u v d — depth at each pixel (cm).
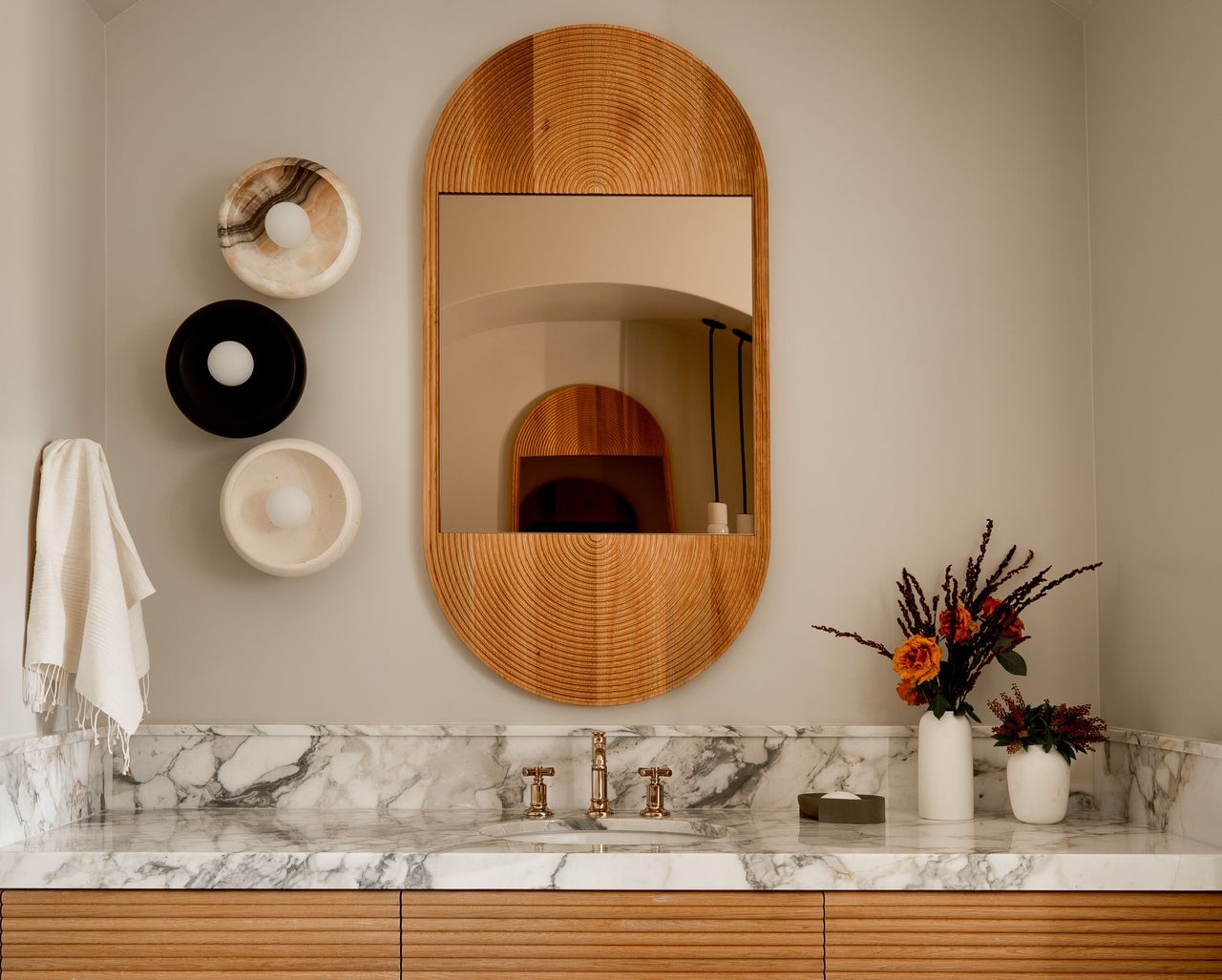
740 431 233
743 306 235
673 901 175
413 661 230
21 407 199
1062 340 238
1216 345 190
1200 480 195
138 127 238
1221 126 190
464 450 232
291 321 235
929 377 237
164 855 176
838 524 235
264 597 230
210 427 224
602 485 232
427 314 233
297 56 240
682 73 239
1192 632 197
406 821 211
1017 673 215
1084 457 236
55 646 197
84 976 175
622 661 229
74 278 221
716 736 226
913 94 242
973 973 175
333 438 234
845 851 177
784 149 241
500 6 242
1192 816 191
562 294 235
